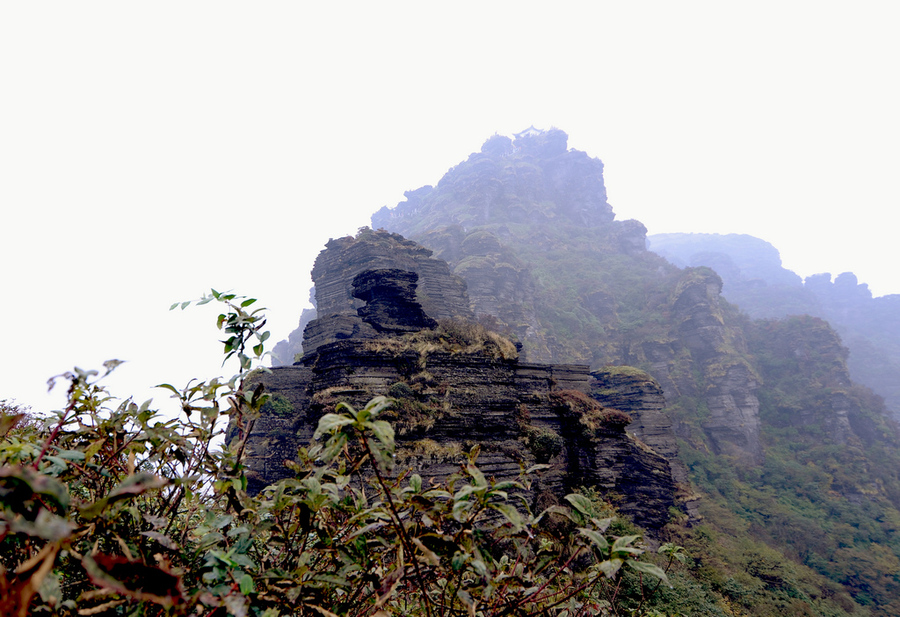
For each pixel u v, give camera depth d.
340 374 19.53
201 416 2.30
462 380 21.47
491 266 111.25
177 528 2.39
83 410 2.21
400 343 21.28
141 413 2.20
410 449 17.95
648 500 34.12
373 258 62.00
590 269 153.62
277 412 28.70
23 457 1.84
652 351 110.06
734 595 29.88
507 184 189.88
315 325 38.78
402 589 2.45
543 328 116.88
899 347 196.50
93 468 2.04
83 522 1.73
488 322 61.09
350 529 2.36
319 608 1.78
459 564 1.85
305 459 2.67
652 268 156.00
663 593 19.08
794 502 79.69
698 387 100.12
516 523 1.85
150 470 2.32
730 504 75.75
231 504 2.19
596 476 25.20
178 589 1.22
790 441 96.69
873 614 55.12
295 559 2.30
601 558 1.96
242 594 1.57
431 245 130.50
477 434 20.61
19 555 1.71
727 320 119.50
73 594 1.76
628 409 53.12
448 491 2.23
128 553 1.55
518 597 2.15
